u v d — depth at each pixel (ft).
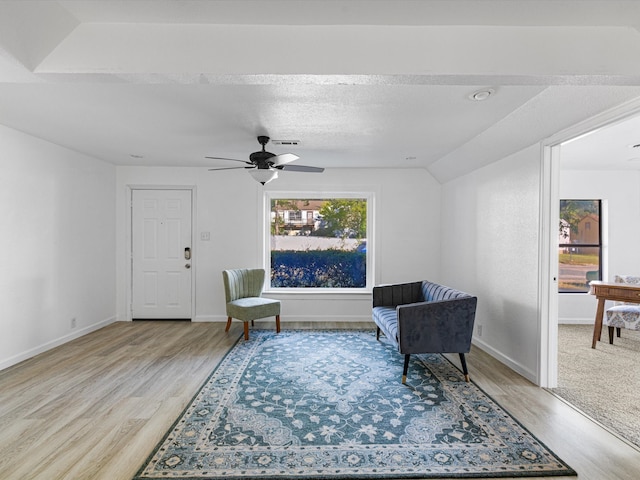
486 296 12.48
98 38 5.72
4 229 10.64
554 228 9.46
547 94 7.79
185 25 5.74
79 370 10.51
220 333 14.58
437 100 8.26
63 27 5.57
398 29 5.76
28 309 11.50
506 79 5.95
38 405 8.32
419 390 9.25
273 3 5.16
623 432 7.26
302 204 17.46
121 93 8.01
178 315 16.69
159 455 6.46
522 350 10.35
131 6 5.25
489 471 6.08
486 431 7.30
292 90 7.76
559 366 11.03
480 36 5.74
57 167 12.73
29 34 5.25
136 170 16.44
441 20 5.60
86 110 9.12
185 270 16.67
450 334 9.81
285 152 13.57
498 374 10.37
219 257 16.66
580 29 5.74
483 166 12.69
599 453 6.57
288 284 17.51
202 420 7.70
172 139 11.83
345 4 5.18
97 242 15.08
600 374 10.39
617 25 5.69
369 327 15.64
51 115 9.52
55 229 12.66
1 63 5.45
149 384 9.55
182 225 16.63
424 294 13.46
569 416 7.91
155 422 7.61
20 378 9.89
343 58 5.77
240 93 7.93
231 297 14.92
